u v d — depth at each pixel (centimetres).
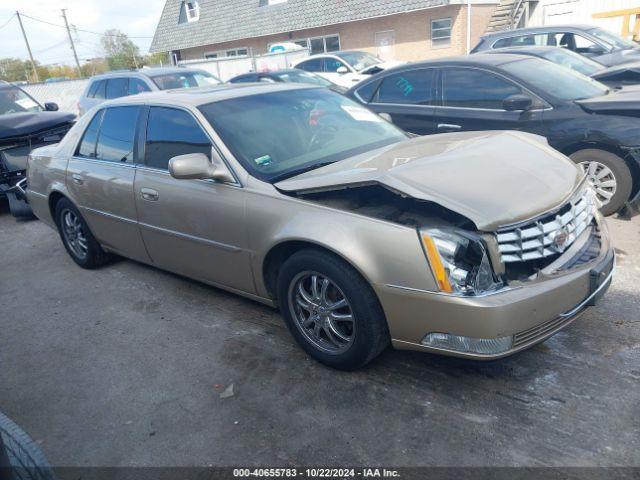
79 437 304
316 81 1275
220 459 276
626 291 395
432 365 332
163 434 298
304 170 358
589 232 321
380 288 287
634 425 269
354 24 2298
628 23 1496
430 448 268
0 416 279
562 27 1073
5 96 905
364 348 309
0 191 752
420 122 632
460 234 273
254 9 2638
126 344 396
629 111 499
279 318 408
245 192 348
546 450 260
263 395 321
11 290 521
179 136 399
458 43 2003
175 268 436
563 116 530
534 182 302
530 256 279
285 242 326
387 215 297
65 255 602
